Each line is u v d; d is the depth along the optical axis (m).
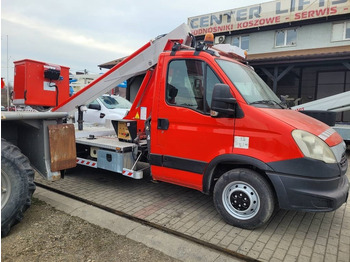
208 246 3.08
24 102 5.07
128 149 4.49
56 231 3.24
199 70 3.71
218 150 3.50
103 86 5.23
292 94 15.87
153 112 4.07
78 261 2.71
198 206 4.18
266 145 3.20
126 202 4.25
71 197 4.43
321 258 2.87
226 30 17.83
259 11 16.64
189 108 3.74
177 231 3.34
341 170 3.21
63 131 3.89
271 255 2.90
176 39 4.53
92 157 5.07
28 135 3.91
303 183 3.05
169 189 4.92
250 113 3.29
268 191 3.25
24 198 3.13
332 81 14.71
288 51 15.96
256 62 13.02
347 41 14.73
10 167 3.02
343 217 3.87
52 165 3.77
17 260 2.68
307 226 3.58
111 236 3.20
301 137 3.07
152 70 4.87
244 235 3.31
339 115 13.85
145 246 3.02
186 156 3.78
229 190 3.55
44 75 5.29
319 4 14.87
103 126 6.89
